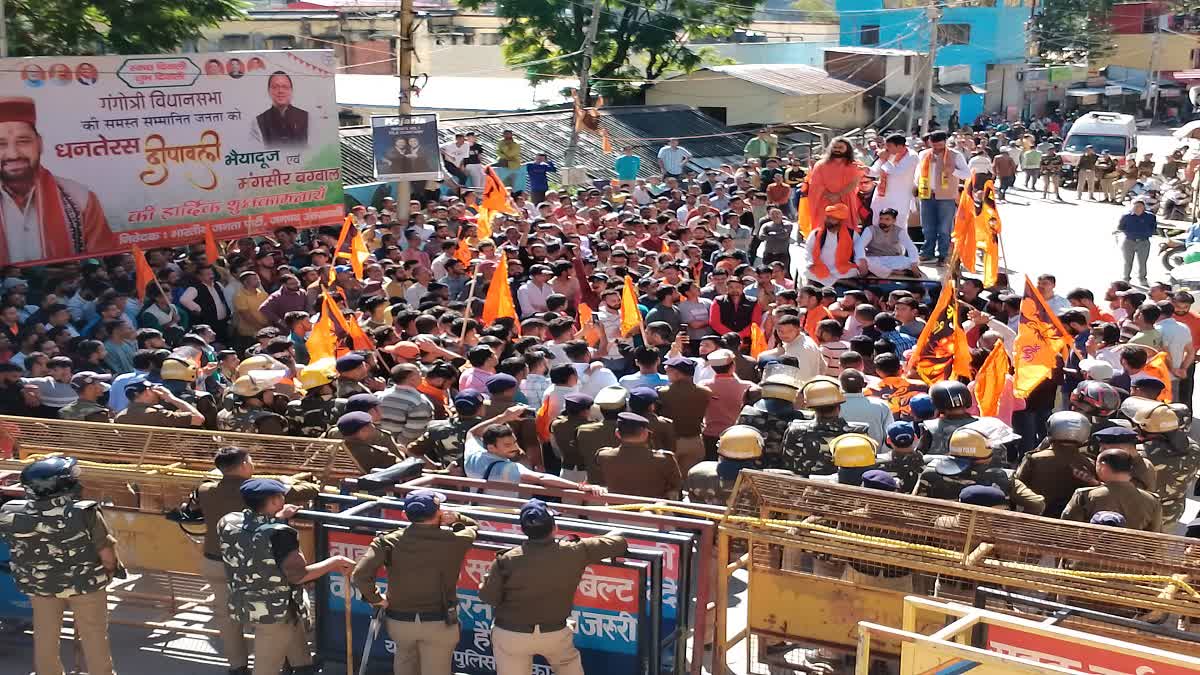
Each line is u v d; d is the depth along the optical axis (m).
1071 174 43.47
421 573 7.05
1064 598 7.20
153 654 8.52
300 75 21.58
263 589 7.20
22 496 8.32
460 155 28.11
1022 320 12.17
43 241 18.61
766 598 7.73
